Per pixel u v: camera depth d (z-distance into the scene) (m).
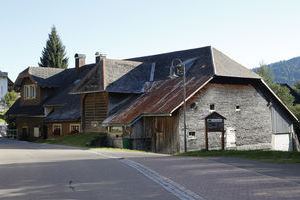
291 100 52.12
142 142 28.16
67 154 19.73
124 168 13.62
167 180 10.88
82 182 10.77
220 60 30.92
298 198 8.18
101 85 31.02
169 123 27.20
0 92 81.12
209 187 9.66
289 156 16.55
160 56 36.62
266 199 8.16
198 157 17.69
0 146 26.58
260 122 31.89
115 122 28.50
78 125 34.41
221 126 23.34
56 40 78.44
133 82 32.81
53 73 42.47
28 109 40.94
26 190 9.75
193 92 26.72
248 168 13.09
